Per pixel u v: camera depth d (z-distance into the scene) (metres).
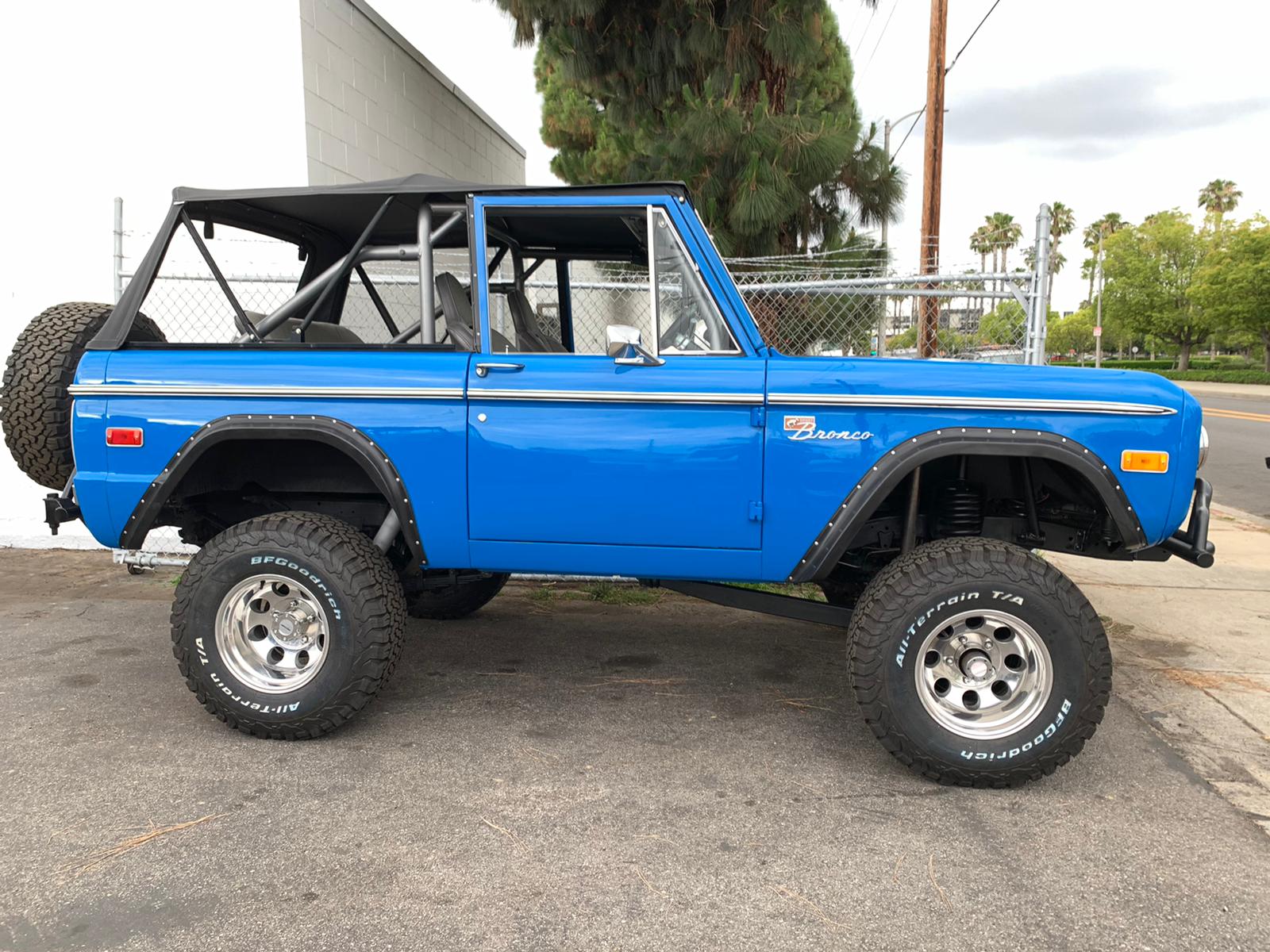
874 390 3.03
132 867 2.47
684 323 3.30
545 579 5.48
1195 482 3.28
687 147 7.39
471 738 3.39
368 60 7.10
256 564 3.20
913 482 3.21
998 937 2.21
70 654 4.30
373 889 2.39
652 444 3.15
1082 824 2.79
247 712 3.25
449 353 3.32
